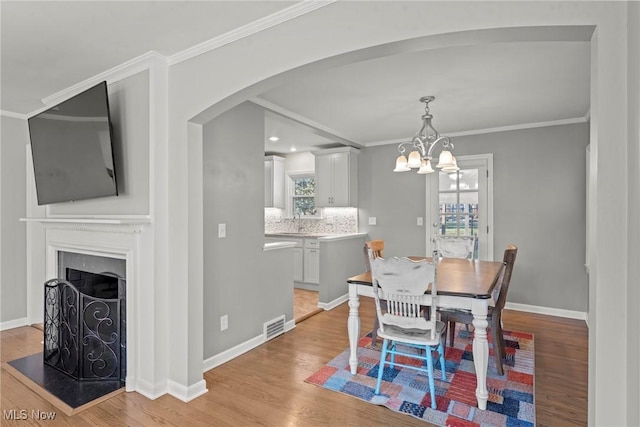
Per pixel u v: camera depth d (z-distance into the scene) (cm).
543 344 329
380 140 530
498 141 455
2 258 367
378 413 219
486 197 463
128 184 260
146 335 244
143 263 246
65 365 277
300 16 191
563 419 211
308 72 199
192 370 239
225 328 296
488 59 258
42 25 202
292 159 658
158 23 203
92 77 277
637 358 121
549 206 427
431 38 162
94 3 182
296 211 660
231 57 217
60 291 288
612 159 133
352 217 576
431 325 229
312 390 246
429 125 352
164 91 248
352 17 176
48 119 292
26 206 383
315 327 384
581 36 149
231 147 304
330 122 429
